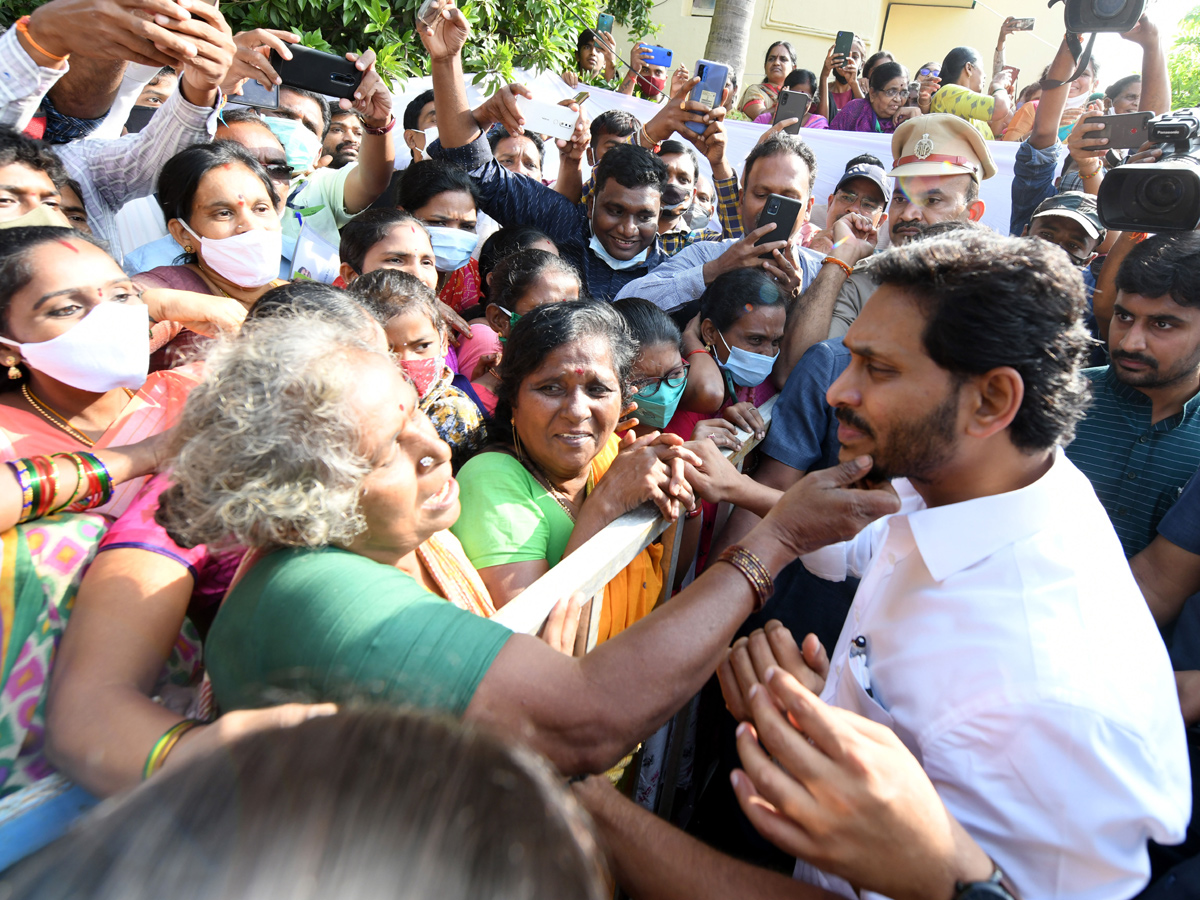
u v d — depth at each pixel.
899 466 1.25
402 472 1.11
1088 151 3.04
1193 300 2.02
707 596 1.19
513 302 2.59
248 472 0.98
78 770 1.00
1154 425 2.24
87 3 2.17
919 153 3.25
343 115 4.60
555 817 0.47
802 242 4.08
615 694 1.03
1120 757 1.04
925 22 13.80
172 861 0.41
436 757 0.47
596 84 6.72
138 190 2.90
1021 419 1.17
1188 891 1.27
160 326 2.01
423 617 0.97
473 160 3.51
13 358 1.52
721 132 3.60
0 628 1.10
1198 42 17.80
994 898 0.92
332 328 1.13
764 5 12.01
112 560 1.18
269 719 0.72
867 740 0.96
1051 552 1.18
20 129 2.39
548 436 1.77
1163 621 2.05
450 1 3.19
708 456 1.90
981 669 1.14
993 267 1.12
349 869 0.41
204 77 2.47
